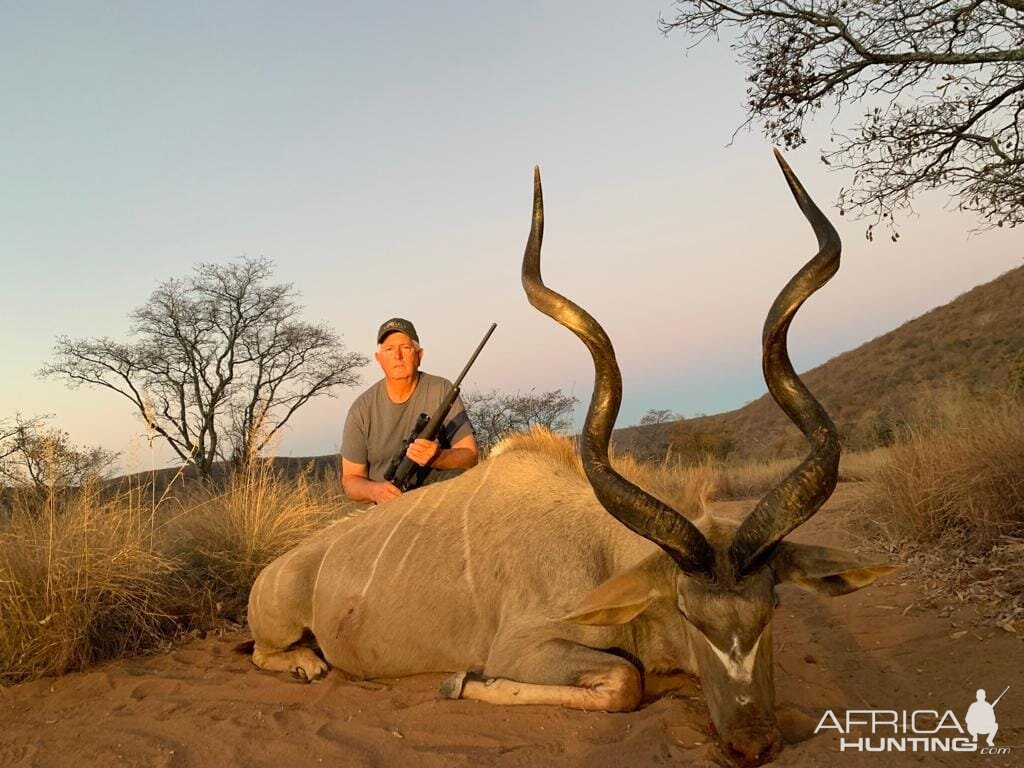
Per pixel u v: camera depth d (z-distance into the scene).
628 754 2.91
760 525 2.79
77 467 6.14
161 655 4.88
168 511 6.80
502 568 3.94
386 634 4.14
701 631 2.92
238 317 26.81
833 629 4.32
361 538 4.43
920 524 5.87
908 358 35.34
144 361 25.88
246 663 4.68
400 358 5.45
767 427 36.62
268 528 6.38
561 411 21.27
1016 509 5.40
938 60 9.40
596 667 3.39
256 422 7.17
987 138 9.83
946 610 4.32
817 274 2.84
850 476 10.41
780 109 10.37
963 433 6.43
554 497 4.11
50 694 4.25
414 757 3.08
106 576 4.97
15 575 4.64
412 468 5.12
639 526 2.91
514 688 3.49
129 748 3.42
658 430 27.91
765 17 10.13
